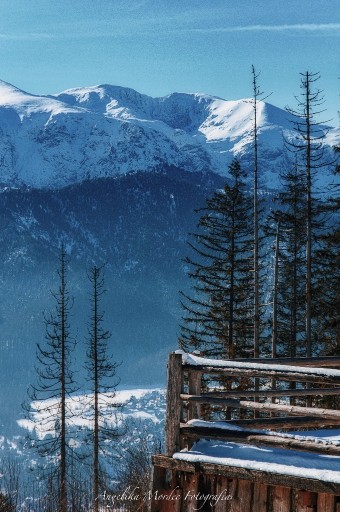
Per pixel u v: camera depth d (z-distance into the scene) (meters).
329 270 31.41
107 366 38.09
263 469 8.39
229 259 33.56
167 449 9.27
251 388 29.89
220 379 23.75
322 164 30.94
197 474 9.09
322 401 26.53
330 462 8.47
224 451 9.10
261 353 33.97
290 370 8.85
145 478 19.73
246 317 33.66
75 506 24.98
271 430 9.39
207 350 32.81
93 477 30.30
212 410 27.08
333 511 8.10
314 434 9.82
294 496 8.37
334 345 31.25
